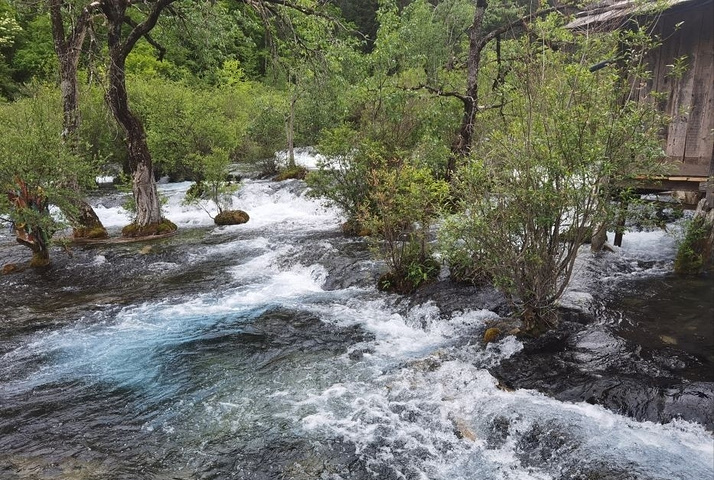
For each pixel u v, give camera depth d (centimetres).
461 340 636
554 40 746
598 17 778
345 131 1211
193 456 439
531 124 558
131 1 1166
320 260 953
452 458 430
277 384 555
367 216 827
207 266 994
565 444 425
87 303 810
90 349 647
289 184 1748
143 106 1952
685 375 501
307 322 715
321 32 1285
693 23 830
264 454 439
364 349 631
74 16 1230
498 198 566
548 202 532
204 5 1227
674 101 867
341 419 485
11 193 962
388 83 1405
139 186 1265
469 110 1218
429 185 784
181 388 551
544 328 617
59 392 545
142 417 498
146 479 411
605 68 580
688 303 690
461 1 2106
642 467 391
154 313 763
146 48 2905
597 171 529
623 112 539
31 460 434
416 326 693
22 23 2889
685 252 813
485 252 599
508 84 860
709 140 833
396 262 805
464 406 495
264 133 2153
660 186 793
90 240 1222
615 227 590
